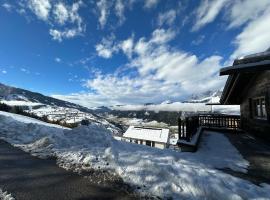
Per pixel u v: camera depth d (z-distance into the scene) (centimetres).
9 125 1265
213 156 705
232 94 1342
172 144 3878
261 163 618
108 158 648
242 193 405
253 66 713
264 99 967
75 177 520
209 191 415
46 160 661
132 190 452
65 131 1049
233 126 1516
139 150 725
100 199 409
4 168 569
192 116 984
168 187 447
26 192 427
